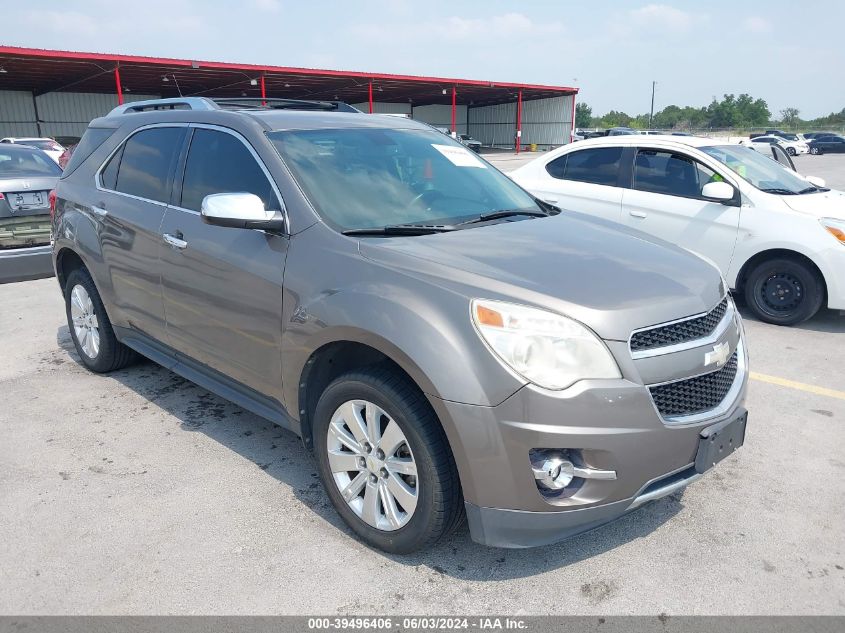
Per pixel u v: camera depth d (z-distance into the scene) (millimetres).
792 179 6859
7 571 2744
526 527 2486
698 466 2656
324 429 2957
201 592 2617
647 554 2879
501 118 57438
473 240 3025
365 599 2588
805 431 4055
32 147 8570
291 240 3080
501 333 2416
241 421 4156
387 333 2564
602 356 2434
